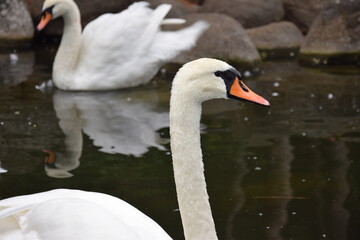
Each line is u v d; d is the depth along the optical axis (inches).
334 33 717.9
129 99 567.2
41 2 800.3
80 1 783.7
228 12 778.2
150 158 413.4
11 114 507.2
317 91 573.0
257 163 404.8
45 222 234.8
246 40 685.9
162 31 649.6
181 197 234.7
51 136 456.1
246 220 332.5
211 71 229.8
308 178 382.9
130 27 622.8
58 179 381.1
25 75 635.5
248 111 516.1
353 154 418.3
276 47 748.0
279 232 319.0
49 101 552.7
